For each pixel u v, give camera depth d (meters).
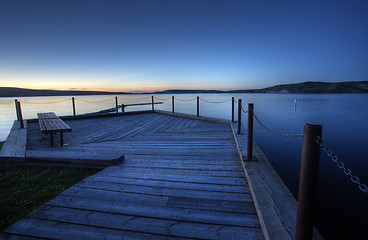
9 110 52.72
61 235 1.78
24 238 1.76
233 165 3.32
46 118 6.06
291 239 1.50
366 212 5.19
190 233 1.76
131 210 2.12
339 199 6.09
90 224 1.92
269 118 34.69
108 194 2.45
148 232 1.79
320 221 4.77
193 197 2.35
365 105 68.88
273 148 14.43
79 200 2.33
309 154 1.20
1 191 2.67
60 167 3.46
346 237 4.13
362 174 8.72
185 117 9.06
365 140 16.55
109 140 5.28
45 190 2.67
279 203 1.97
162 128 6.84
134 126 7.24
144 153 4.08
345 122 28.31
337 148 13.91
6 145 4.37
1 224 1.98
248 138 3.12
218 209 2.11
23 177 3.07
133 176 2.96
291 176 8.18
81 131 6.42
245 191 2.46
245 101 110.00
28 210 2.23
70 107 74.06
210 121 7.89
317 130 1.17
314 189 1.22
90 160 3.40
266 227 1.65
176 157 3.80
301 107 61.19
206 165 3.35
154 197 2.37
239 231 1.77
